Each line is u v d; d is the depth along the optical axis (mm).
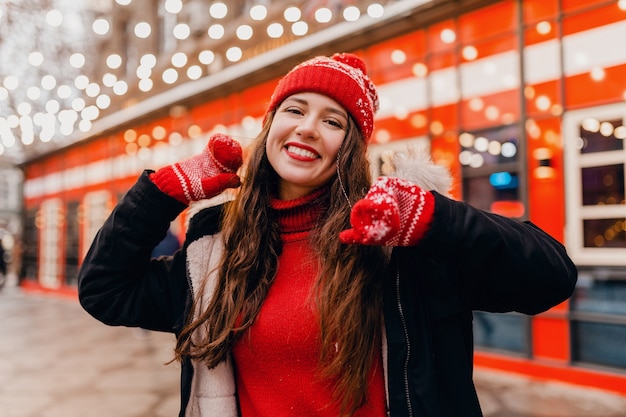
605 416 4070
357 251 1192
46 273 14867
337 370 1146
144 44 11750
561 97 4996
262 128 1407
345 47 6602
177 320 1349
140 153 11180
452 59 5715
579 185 4930
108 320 1347
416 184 1173
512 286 1085
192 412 1298
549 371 5000
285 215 1319
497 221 1090
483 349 5523
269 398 1240
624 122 4645
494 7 5398
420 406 1096
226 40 9391
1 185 29766
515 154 5281
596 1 4777
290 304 1226
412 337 1119
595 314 4824
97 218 12617
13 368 5988
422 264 1144
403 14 5828
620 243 4715
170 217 1290
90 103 5434
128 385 5242
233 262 1286
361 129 1321
